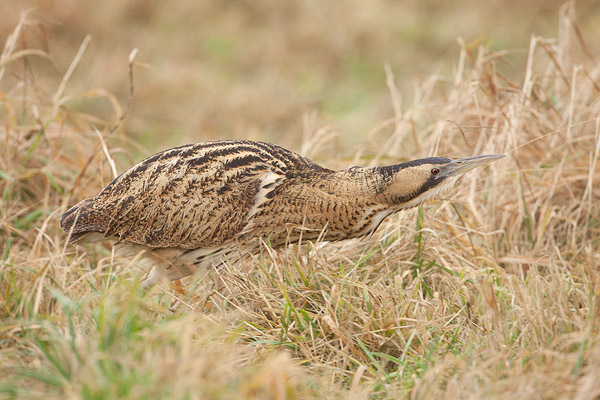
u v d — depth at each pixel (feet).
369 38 73.97
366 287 31.04
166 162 33.83
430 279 35.40
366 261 36.45
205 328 28.25
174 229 33.47
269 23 77.51
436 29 75.46
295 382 25.85
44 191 42.73
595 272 32.45
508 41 73.26
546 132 43.09
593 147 42.45
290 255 34.24
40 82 64.90
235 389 24.08
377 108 63.67
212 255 34.17
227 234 33.42
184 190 33.30
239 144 34.24
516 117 42.42
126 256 35.50
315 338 30.09
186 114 63.52
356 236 34.42
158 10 76.69
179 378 23.18
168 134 61.93
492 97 44.16
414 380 26.05
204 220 33.27
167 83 66.18
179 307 33.19
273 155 34.17
